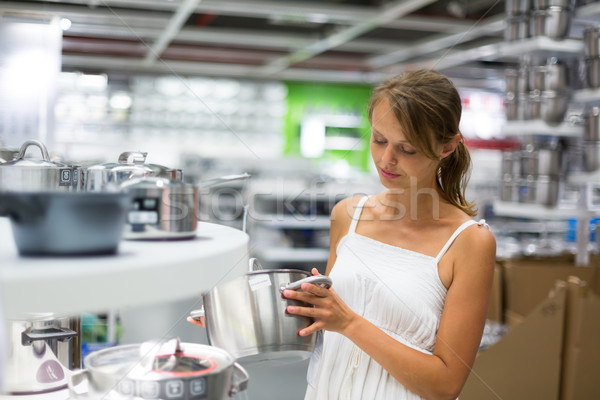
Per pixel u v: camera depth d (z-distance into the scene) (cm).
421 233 113
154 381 66
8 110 188
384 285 108
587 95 252
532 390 205
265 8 506
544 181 261
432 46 649
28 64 191
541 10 251
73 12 256
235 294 78
